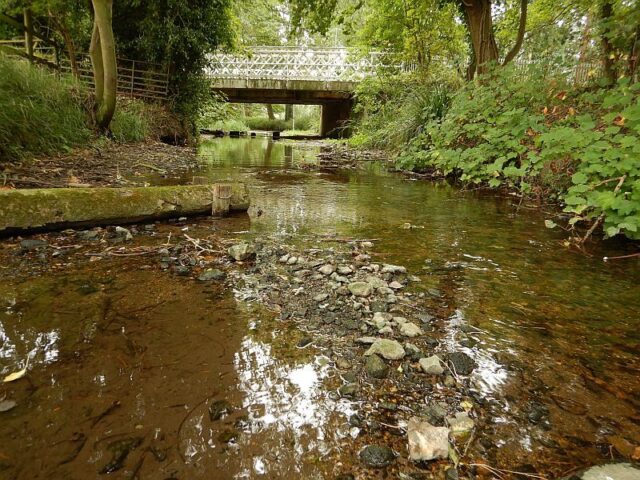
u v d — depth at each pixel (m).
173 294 1.73
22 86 5.22
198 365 1.23
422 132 6.77
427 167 6.38
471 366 1.28
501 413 1.08
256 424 1.00
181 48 10.53
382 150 9.34
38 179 3.64
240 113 32.31
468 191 4.72
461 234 2.90
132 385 1.12
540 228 3.08
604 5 5.32
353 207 3.75
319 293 1.81
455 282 1.99
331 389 1.15
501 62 7.18
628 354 1.37
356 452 0.93
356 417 1.04
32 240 2.31
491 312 1.67
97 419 0.99
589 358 1.34
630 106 2.91
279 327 1.49
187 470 0.85
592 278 2.06
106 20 6.33
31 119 4.89
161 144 8.97
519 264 2.27
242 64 17.27
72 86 6.79
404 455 0.92
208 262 2.15
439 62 10.38
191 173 5.52
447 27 9.79
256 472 0.86
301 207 3.69
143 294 1.72
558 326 1.56
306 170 6.48
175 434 0.95
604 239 2.76
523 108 4.39
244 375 1.19
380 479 0.86
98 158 5.61
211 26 11.17
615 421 1.05
